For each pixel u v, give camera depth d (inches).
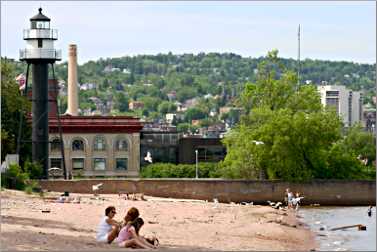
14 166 4436.5
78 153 7165.4
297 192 5103.3
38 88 5393.7
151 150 7746.1
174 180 4913.9
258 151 5191.9
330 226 3366.1
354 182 5108.3
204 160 7765.8
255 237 2699.3
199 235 2610.7
